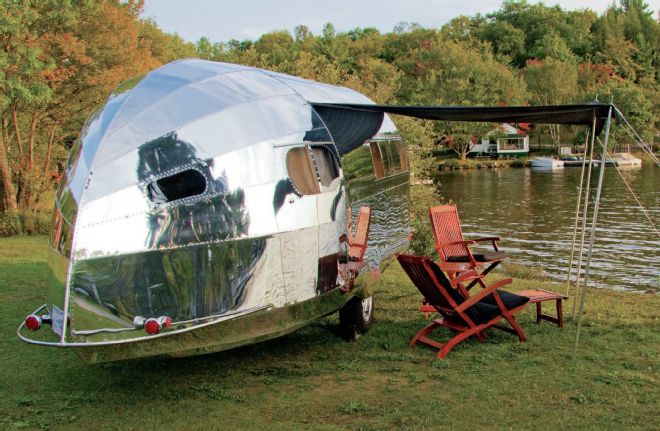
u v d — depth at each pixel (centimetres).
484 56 8906
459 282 771
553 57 9862
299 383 615
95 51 2034
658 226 2464
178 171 551
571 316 839
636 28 11100
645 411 521
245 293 566
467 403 547
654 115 7569
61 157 2514
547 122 781
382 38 10631
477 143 7475
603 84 8131
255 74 666
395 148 936
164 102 579
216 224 554
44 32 1911
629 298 1005
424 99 7094
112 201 529
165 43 4038
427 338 736
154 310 526
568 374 612
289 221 599
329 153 667
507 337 744
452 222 980
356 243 723
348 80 2580
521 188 4181
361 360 680
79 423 535
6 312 923
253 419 532
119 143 551
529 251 2022
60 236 541
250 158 583
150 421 534
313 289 624
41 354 723
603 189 3912
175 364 676
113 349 522
